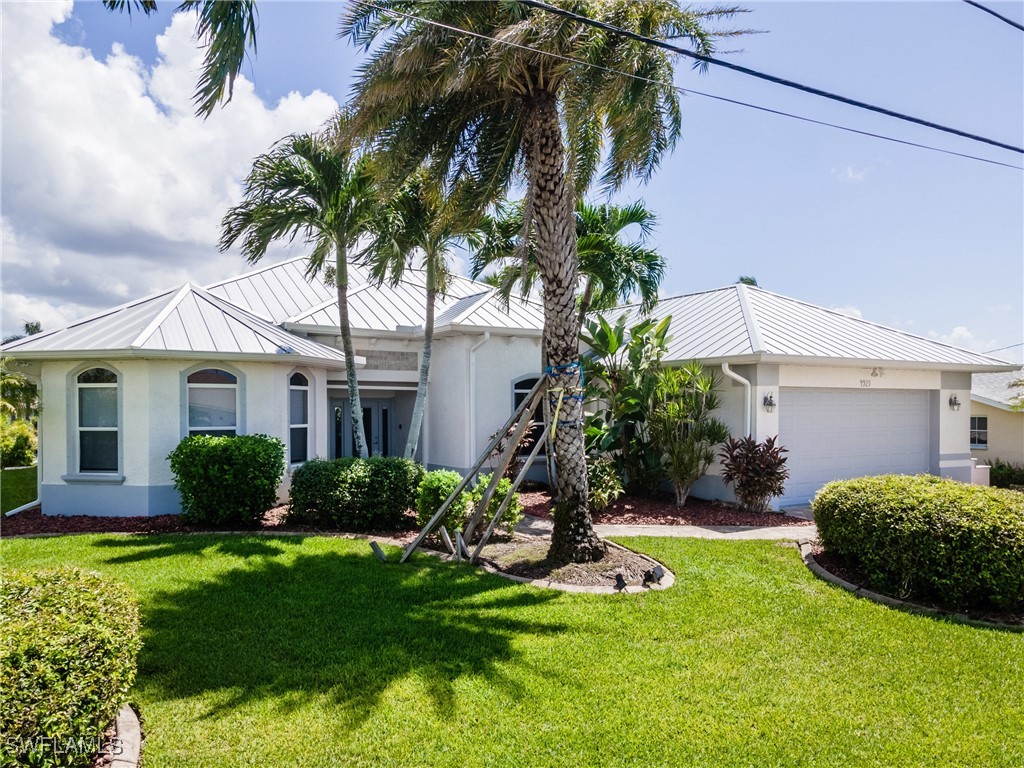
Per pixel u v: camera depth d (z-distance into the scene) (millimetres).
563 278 8320
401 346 16250
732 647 5594
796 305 16766
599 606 6656
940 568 6805
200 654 5301
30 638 3254
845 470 14055
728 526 11289
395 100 8211
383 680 4848
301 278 17938
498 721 4246
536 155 8148
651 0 7367
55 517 11273
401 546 9484
